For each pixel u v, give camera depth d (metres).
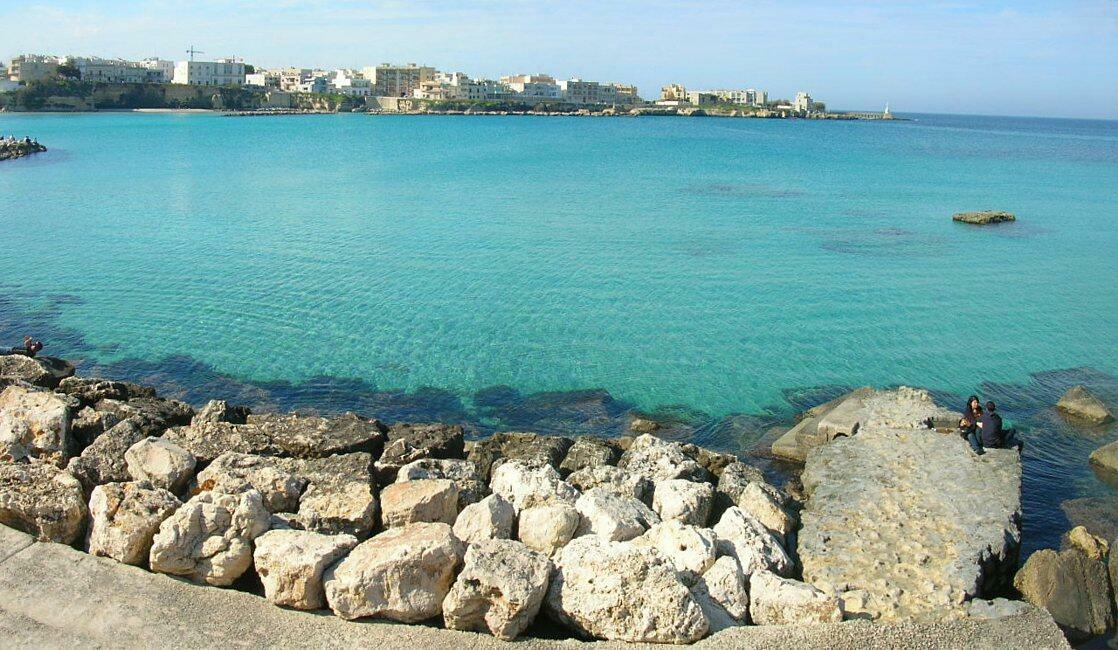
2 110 199.12
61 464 14.85
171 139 123.44
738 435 21.86
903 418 20.22
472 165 89.19
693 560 12.04
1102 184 80.56
